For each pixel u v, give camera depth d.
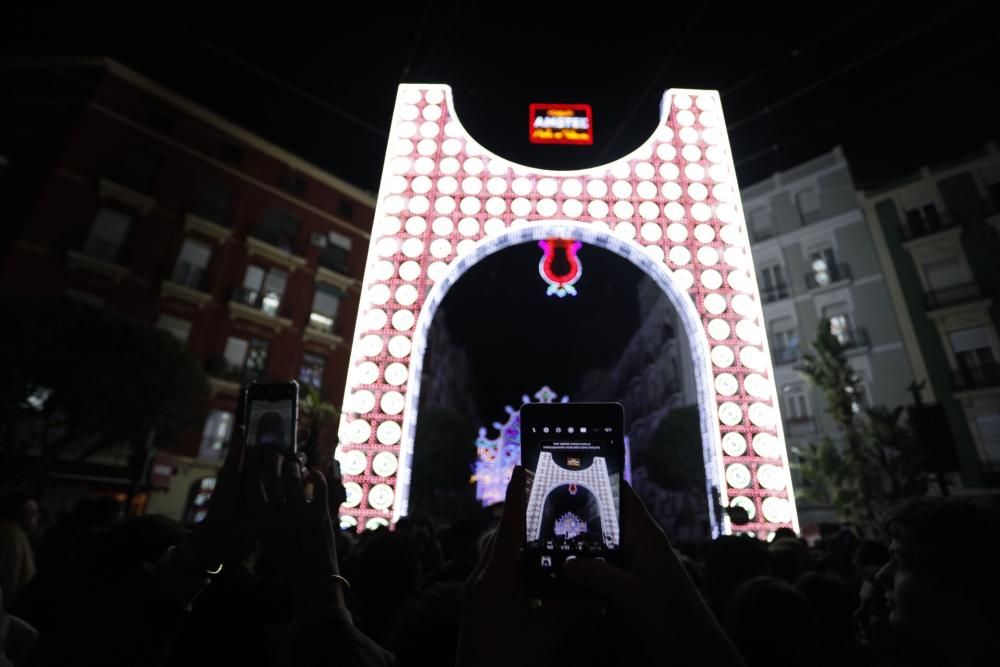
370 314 10.79
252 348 25.55
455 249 11.23
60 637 1.65
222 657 2.57
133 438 17.86
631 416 43.09
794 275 26.86
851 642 3.25
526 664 1.09
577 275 11.64
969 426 21.28
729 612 2.64
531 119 12.73
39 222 20.67
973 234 22.61
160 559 1.70
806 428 24.67
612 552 1.31
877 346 23.91
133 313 22.33
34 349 15.78
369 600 3.54
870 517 17.48
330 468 5.58
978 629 1.58
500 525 1.24
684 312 11.22
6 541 4.18
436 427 33.81
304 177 28.92
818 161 27.16
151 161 23.97
